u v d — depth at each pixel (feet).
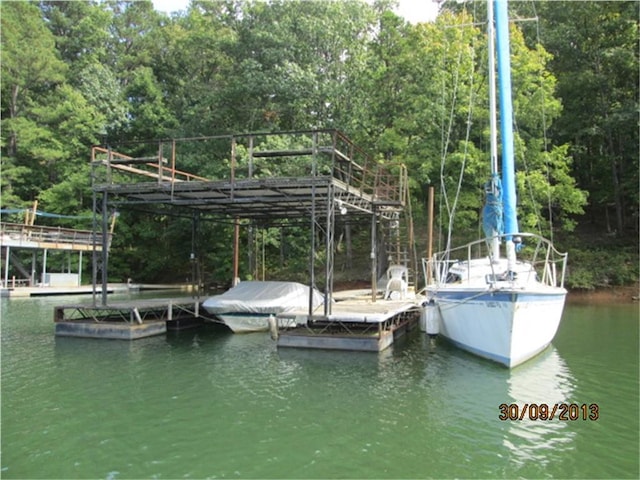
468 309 35.68
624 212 88.79
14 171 104.53
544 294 33.76
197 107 97.96
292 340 40.55
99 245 101.40
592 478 18.42
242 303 47.70
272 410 25.52
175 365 35.12
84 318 49.73
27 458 20.11
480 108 70.18
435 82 72.54
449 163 71.26
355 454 20.33
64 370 33.76
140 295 84.89
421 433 22.48
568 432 22.68
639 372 32.81
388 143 77.36
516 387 29.40
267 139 86.43
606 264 75.66
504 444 21.31
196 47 109.70
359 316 39.58
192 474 18.71
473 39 73.05
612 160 82.12
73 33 135.54
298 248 95.09
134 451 20.71
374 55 90.02
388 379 31.27
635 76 79.56
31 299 79.82
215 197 47.93
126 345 42.63
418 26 76.43
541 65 69.87
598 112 82.84
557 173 71.20
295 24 93.76
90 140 109.91
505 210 36.32
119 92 116.37
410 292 62.80
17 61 110.22
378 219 65.36
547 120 71.10
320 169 79.05
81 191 106.63
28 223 94.84
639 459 19.97
